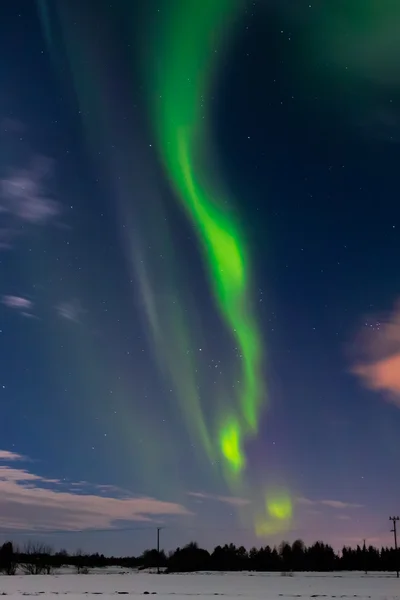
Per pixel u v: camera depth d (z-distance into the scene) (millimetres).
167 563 125562
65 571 114562
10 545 105375
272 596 45625
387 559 126938
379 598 43188
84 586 60781
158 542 108312
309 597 44406
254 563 124188
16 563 106500
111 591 51906
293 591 52469
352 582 71062
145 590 53750
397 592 50969
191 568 120875
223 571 118750
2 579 79000
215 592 50656
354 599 42281
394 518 88375
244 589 55406
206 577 87750
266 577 87938
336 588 57750
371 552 129125
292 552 130250
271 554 127438
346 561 127438
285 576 92500
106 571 119062
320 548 129125
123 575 97375
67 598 43500
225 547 125688
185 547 124750
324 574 102812
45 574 102938
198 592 50688
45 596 45562
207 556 124625
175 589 55500
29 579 79000
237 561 123375
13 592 50438
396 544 88188
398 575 89688
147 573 110000
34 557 107812
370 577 87562
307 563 126938
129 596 45219
